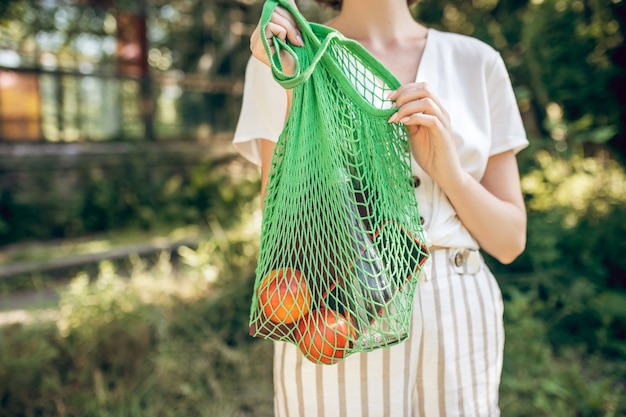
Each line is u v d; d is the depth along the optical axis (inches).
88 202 257.9
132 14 291.1
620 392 111.7
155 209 267.9
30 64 265.7
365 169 40.2
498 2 168.1
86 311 117.4
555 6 149.0
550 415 102.6
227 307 136.6
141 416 105.1
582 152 160.2
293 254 40.2
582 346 126.8
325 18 247.8
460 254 45.8
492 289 47.5
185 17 314.3
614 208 147.3
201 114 325.4
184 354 117.7
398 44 48.5
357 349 38.6
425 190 45.1
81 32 278.4
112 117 293.6
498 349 47.6
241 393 115.3
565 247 146.3
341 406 43.3
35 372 106.3
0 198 241.6
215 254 171.0
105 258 205.0
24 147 258.5
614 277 144.6
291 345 44.9
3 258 207.0
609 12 143.8
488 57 48.5
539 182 149.6
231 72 336.2
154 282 149.4
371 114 40.2
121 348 115.0
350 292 38.8
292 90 40.1
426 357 44.0
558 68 148.9
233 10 330.6
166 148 295.0
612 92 146.5
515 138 48.3
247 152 50.2
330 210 38.9
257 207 266.7
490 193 46.5
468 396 44.9
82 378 108.9
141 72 298.2
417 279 40.9
